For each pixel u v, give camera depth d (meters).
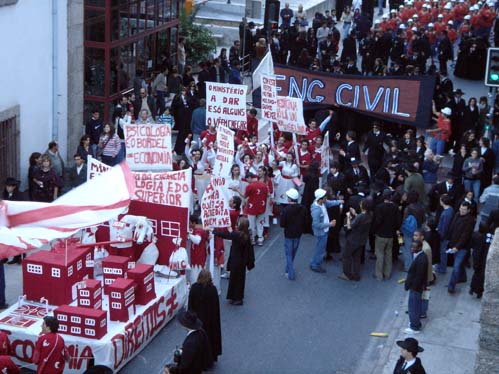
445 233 16.66
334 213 18.02
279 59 33.34
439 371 13.62
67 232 10.32
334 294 16.58
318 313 15.70
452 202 18.31
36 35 20.17
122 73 26.41
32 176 18.08
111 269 14.01
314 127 22.20
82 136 21.94
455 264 16.45
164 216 14.85
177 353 11.74
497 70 19.36
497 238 10.74
